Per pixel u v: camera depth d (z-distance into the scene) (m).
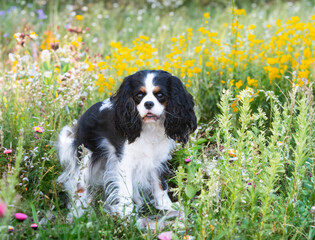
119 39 8.59
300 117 2.96
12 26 8.79
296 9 9.75
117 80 5.05
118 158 3.48
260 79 4.68
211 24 8.83
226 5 12.08
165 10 11.55
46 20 9.84
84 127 3.64
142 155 3.46
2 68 5.68
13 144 3.69
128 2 12.12
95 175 3.78
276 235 2.81
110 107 3.51
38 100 4.27
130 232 2.88
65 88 4.32
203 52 5.62
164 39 7.08
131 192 3.46
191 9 11.91
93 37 8.05
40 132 3.70
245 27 7.30
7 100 4.55
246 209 3.02
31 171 3.49
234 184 2.86
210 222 2.76
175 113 3.38
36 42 7.27
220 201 3.10
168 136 3.44
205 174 3.60
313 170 3.28
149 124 3.38
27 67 4.71
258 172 3.04
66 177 3.67
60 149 3.79
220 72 4.85
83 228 2.75
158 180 3.65
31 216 3.08
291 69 4.79
